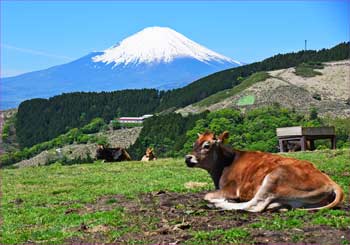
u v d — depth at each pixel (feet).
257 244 31.42
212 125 540.11
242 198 41.60
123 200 52.29
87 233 37.65
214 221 37.86
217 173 44.04
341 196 38.50
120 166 94.27
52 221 43.45
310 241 31.32
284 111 584.81
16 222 44.21
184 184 60.90
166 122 632.38
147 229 37.29
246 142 499.51
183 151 497.87
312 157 82.17
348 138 470.80
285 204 38.91
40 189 66.23
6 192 65.36
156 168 85.61
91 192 59.36
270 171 39.63
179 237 34.06
